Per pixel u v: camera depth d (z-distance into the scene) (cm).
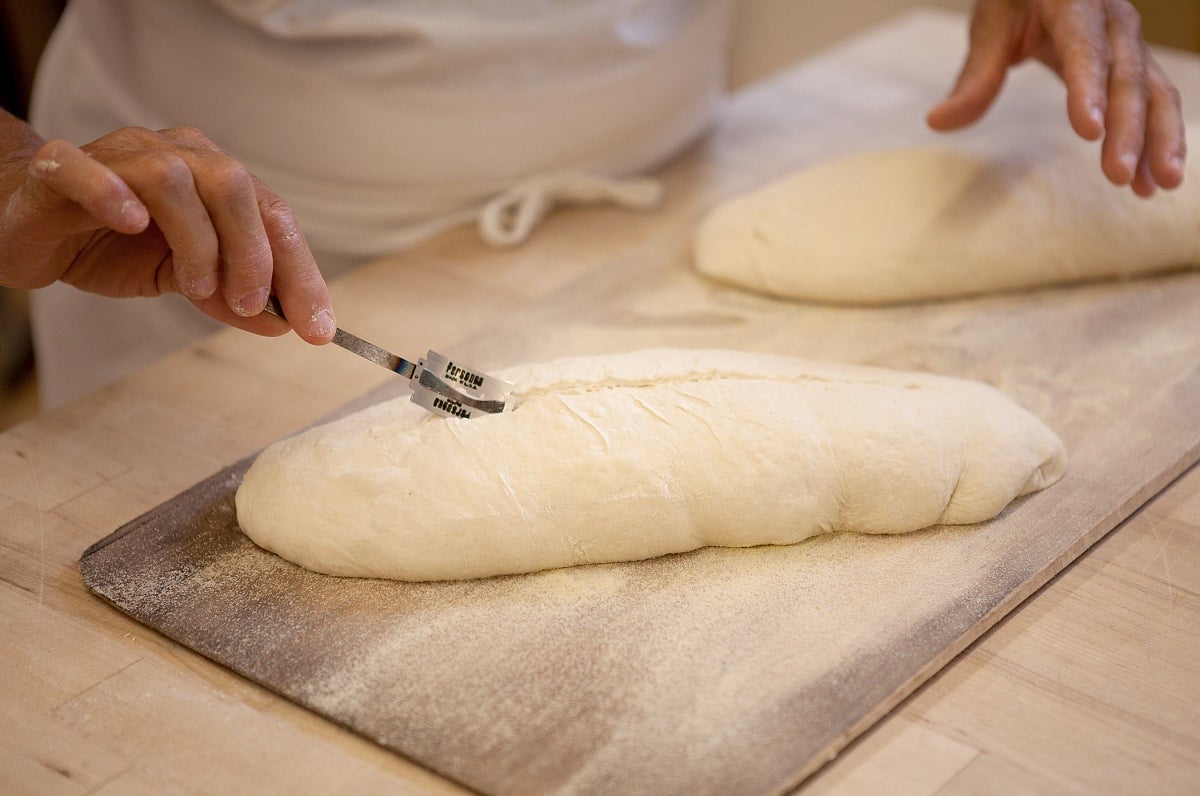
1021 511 107
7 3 269
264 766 83
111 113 165
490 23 153
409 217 166
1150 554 104
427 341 139
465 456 101
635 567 102
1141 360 129
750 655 91
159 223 91
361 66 152
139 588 99
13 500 112
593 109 165
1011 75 192
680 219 167
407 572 99
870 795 80
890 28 222
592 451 101
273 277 100
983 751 83
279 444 108
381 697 88
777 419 104
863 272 140
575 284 148
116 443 121
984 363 130
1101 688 89
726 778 80
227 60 155
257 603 98
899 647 91
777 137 188
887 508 103
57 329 173
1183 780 81
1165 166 124
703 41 175
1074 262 142
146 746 84
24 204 93
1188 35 251
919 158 150
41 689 90
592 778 80
